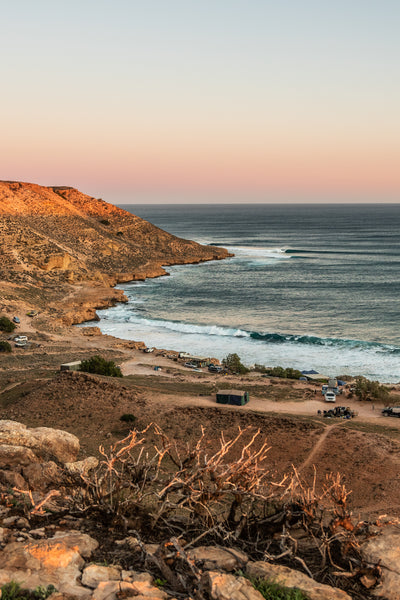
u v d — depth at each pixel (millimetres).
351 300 126000
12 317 99938
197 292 140375
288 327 100688
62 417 41438
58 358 73312
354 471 31344
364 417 45594
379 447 34625
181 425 39438
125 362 73500
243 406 46469
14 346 80688
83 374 50812
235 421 40250
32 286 127062
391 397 52500
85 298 123250
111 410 42656
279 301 126500
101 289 135000
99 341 88375
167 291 142875
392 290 138125
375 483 29594
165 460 30000
